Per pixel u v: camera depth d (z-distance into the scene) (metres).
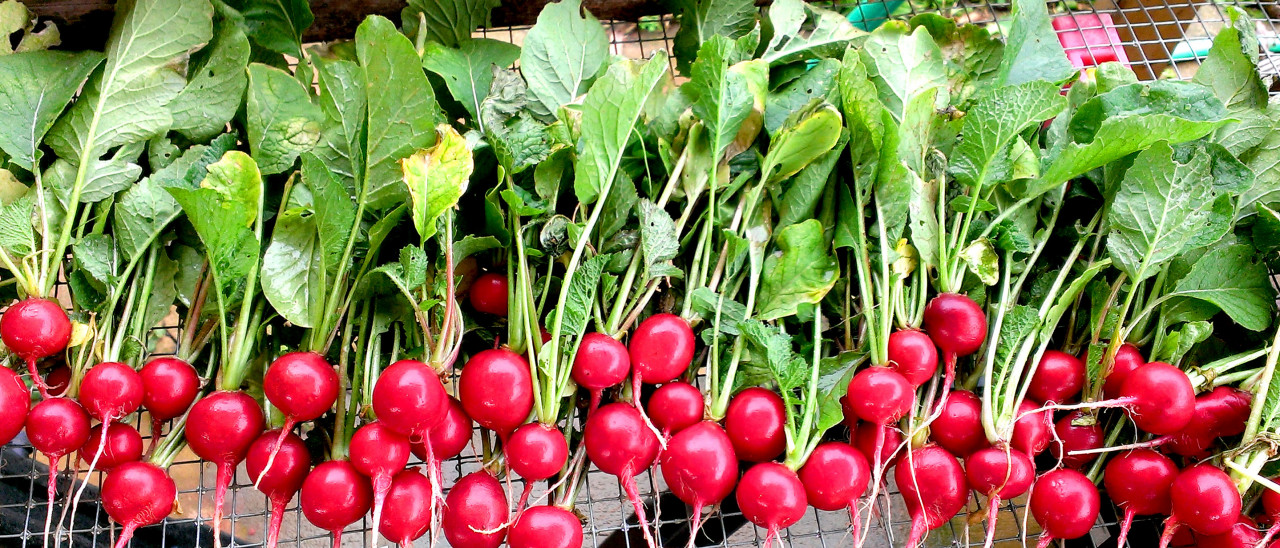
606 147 0.74
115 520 0.69
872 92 0.76
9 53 0.80
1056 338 0.85
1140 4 1.08
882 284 0.76
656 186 0.83
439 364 0.69
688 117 0.82
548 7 0.84
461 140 0.67
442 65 0.83
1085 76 0.95
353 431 0.73
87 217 0.78
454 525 0.70
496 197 0.76
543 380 0.73
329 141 0.76
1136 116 0.72
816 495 0.71
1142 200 0.75
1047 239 0.84
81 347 0.71
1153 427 0.71
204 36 0.80
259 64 0.75
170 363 0.71
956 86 0.89
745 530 1.06
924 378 0.74
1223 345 0.84
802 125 0.75
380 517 0.69
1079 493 0.70
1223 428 0.74
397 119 0.73
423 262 0.69
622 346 0.72
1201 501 0.69
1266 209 0.78
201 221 0.68
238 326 0.71
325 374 0.69
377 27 0.70
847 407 0.77
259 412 0.71
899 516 1.08
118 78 0.79
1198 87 0.81
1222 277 0.77
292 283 0.72
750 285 0.78
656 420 0.73
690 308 0.77
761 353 0.76
